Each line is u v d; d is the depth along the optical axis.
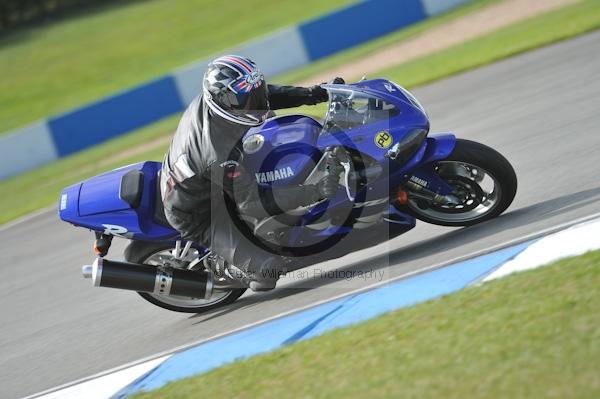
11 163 74.69
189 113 19.30
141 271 20.34
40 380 19.91
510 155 26.94
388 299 17.28
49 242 36.50
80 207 20.77
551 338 12.39
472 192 19.72
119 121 76.25
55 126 75.31
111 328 22.30
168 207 19.25
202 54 92.38
